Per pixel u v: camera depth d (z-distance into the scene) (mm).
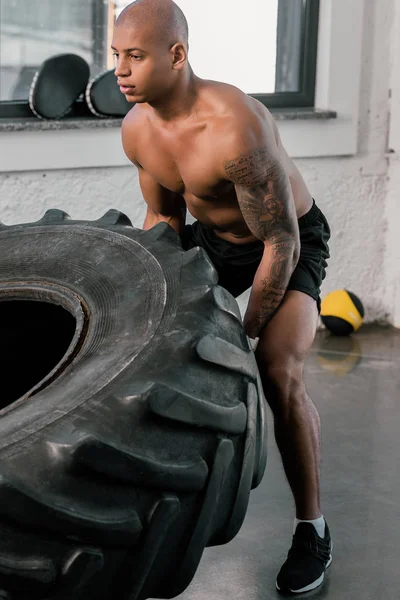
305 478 2318
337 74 4164
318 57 4227
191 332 1679
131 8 1871
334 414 3488
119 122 3941
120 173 4059
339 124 4203
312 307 2209
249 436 1743
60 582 1438
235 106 1917
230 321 1785
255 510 2795
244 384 1758
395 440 3266
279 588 2369
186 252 1938
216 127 1926
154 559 1573
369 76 4227
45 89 3855
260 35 4203
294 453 2283
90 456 1439
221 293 1799
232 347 1727
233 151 1907
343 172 4309
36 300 2061
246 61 4230
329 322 4359
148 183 2264
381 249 4477
